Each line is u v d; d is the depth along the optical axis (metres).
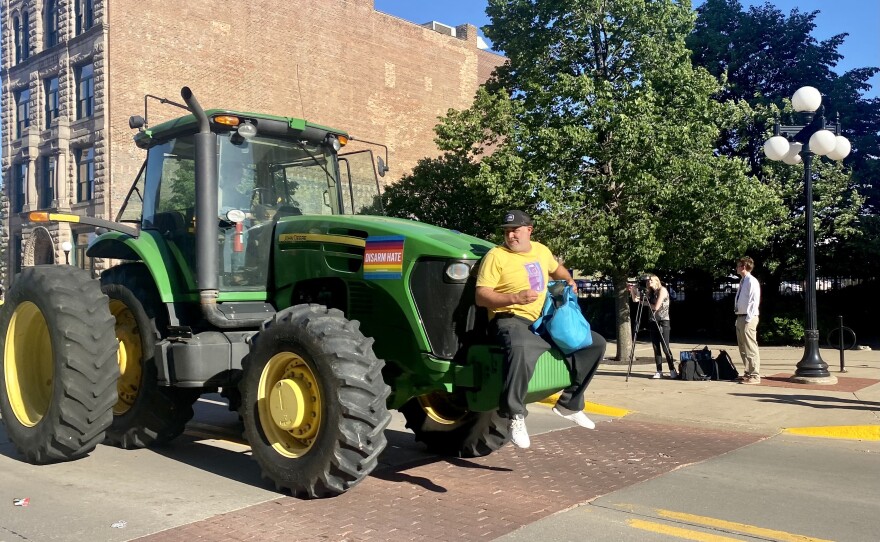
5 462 6.42
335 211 7.18
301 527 4.66
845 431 8.07
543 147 13.41
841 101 20.88
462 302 5.41
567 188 13.73
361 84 35.81
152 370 6.73
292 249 6.28
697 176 13.70
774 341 18.72
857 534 4.71
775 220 18.38
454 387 5.54
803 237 18.78
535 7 14.80
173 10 29.22
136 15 28.28
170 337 6.18
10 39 33.34
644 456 7.01
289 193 6.77
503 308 5.34
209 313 5.95
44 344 6.75
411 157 38.16
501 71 16.17
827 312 19.16
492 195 13.75
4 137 33.66
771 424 8.45
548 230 13.35
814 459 6.98
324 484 5.07
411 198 16.23
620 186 13.83
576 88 13.47
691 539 4.57
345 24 35.16
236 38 31.03
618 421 9.00
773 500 5.50
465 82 41.34
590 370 5.62
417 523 4.79
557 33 14.48
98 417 6.21
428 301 5.45
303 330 5.18
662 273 21.50
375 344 5.87
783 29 21.09
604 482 5.97
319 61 34.06
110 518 4.81
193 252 6.35
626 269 14.47
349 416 4.97
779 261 19.64
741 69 21.42
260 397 5.49
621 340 15.02
